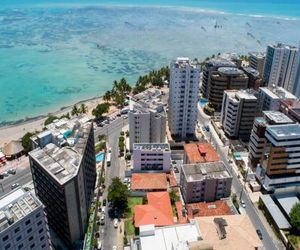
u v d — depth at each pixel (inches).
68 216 5000.0
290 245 5226.4
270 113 7076.8
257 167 6884.8
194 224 4554.6
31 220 3996.1
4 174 7298.2
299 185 6574.8
